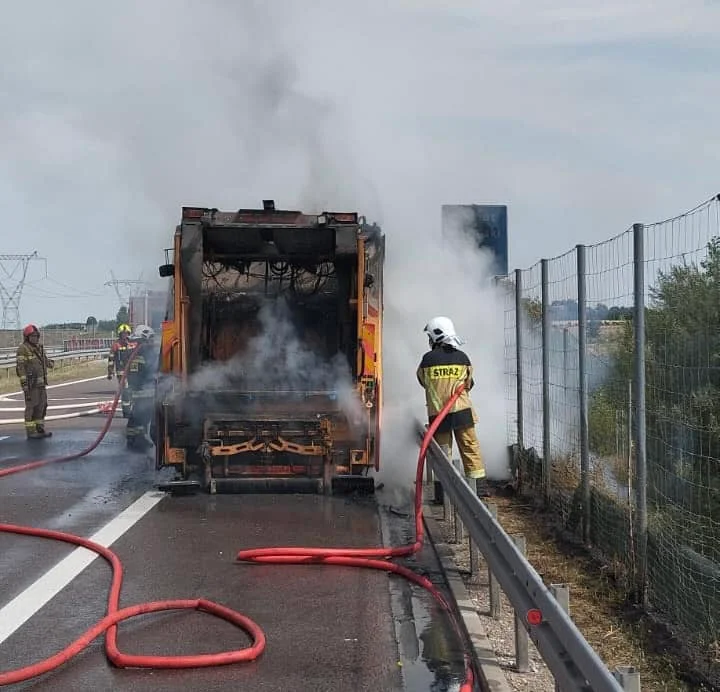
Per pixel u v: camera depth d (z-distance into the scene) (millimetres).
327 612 6547
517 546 5438
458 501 7422
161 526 9336
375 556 7969
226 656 5492
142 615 6441
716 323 6148
